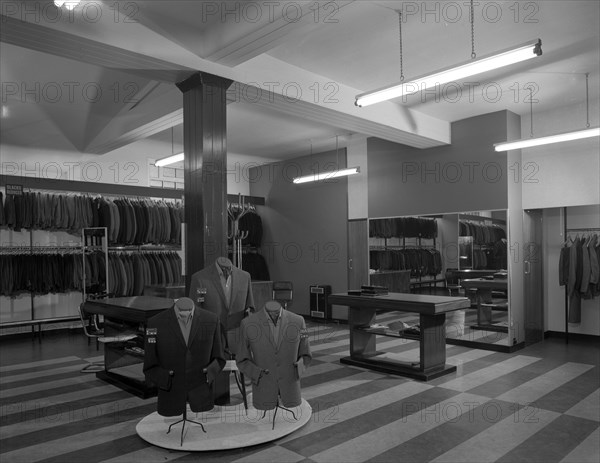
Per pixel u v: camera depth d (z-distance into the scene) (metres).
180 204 9.91
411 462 3.40
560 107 7.36
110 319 5.89
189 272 5.02
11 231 8.63
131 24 4.26
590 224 7.79
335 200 10.06
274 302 4.01
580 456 3.48
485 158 7.57
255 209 11.78
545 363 6.36
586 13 4.50
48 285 8.20
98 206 8.94
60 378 5.77
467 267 7.71
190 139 5.02
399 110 7.06
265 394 3.87
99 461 3.43
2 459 3.47
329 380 5.56
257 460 3.43
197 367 3.72
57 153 8.84
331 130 8.78
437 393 5.04
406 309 5.71
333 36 4.92
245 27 4.29
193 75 4.86
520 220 7.61
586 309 7.91
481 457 3.47
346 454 3.53
